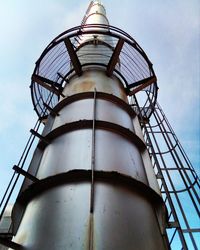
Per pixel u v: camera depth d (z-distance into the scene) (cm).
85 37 1232
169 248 459
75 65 948
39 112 1074
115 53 956
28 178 555
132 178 492
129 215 433
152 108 1188
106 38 1249
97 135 610
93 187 450
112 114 729
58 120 749
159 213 507
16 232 482
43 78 1073
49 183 493
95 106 718
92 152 540
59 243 371
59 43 987
